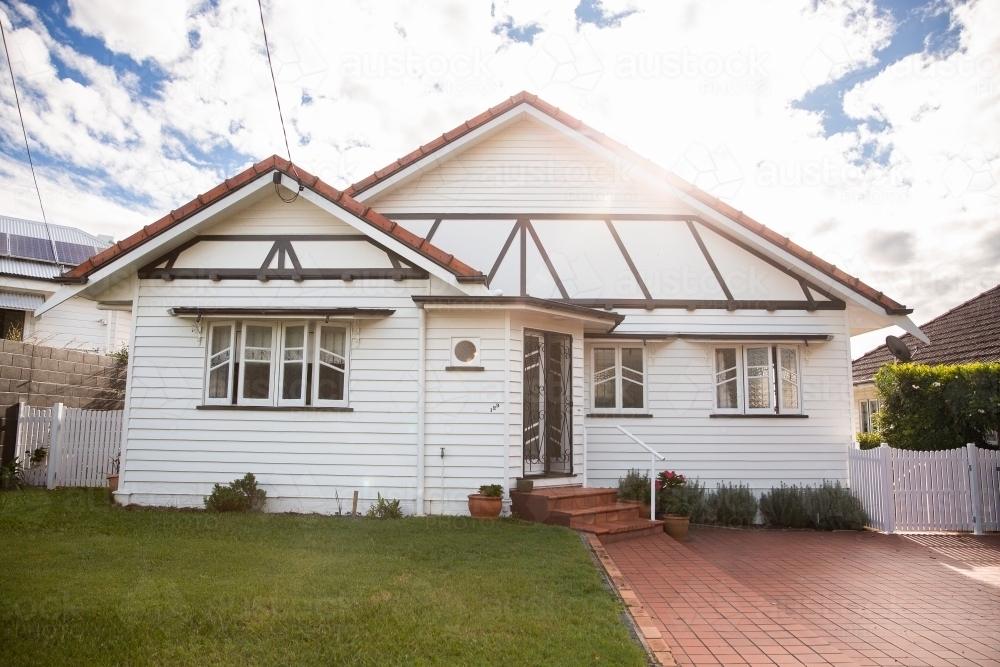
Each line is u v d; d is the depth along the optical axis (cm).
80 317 1964
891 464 1195
